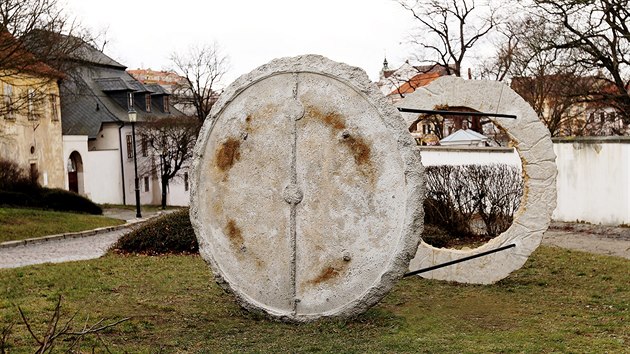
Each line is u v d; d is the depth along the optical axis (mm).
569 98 27828
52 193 32000
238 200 8023
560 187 21375
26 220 25172
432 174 17875
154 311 8320
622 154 19031
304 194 7688
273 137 7859
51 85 32375
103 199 45375
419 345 6586
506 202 17453
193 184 8242
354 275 7461
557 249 14664
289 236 7727
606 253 14477
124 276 11367
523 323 7812
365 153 7469
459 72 37406
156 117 49094
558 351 6438
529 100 35469
